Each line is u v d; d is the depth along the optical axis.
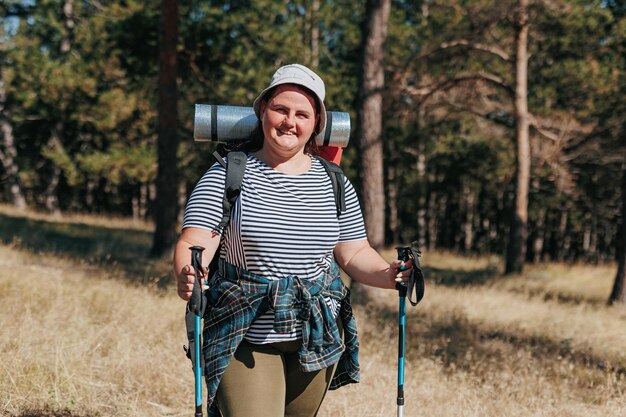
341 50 26.73
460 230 35.41
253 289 2.24
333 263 2.43
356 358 2.48
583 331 8.57
